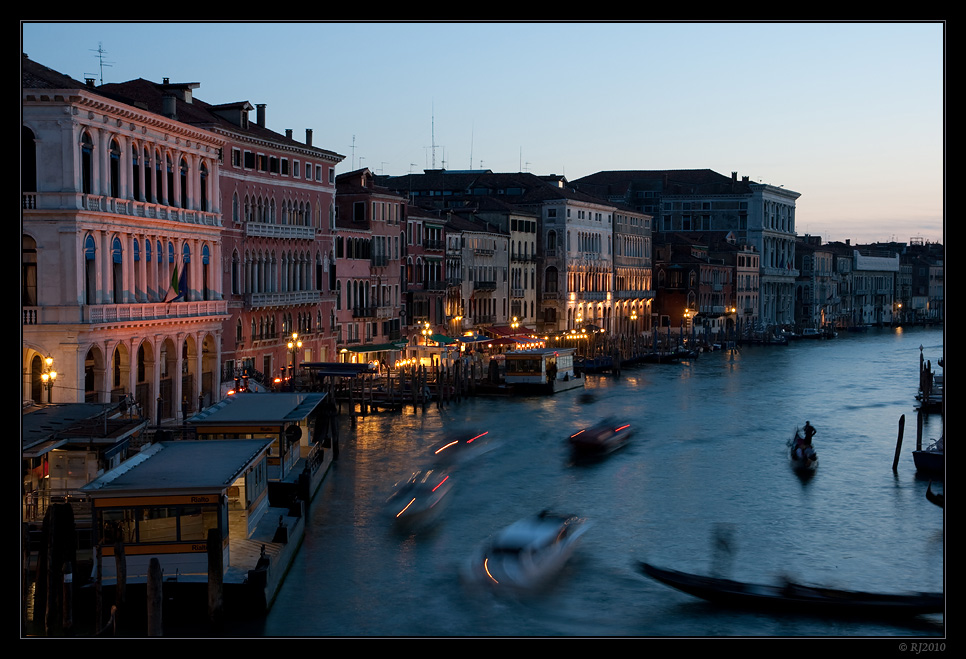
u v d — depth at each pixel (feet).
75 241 132.36
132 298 147.74
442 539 108.88
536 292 356.18
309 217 223.30
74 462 100.63
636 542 109.50
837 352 391.04
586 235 371.15
